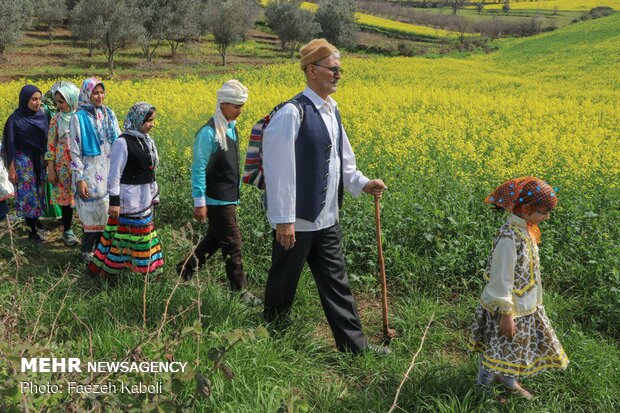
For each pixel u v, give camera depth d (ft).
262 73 99.25
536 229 11.50
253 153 12.95
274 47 179.11
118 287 15.05
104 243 16.53
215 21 141.38
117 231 15.94
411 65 115.44
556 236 19.25
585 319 15.55
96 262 16.52
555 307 15.56
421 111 50.21
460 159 29.30
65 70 118.21
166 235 19.56
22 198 19.81
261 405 10.27
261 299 16.20
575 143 35.88
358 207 19.88
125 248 15.88
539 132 42.98
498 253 10.87
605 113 53.42
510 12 350.02
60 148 19.24
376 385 12.08
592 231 19.31
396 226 18.79
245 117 41.70
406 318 14.98
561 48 148.05
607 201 22.54
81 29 128.98
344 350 13.12
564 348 13.19
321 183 12.55
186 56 152.05
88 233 17.88
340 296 13.15
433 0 398.42
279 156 12.06
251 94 55.36
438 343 14.06
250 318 13.97
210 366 10.73
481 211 21.02
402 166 28.25
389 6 321.11
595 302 15.79
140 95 49.21
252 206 20.30
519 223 11.05
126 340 11.71
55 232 21.77
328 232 13.07
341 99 55.42
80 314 13.21
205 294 14.47
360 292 17.02
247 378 11.05
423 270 17.31
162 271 16.57
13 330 9.70
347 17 188.65
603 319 15.11
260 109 45.39
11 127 19.60
